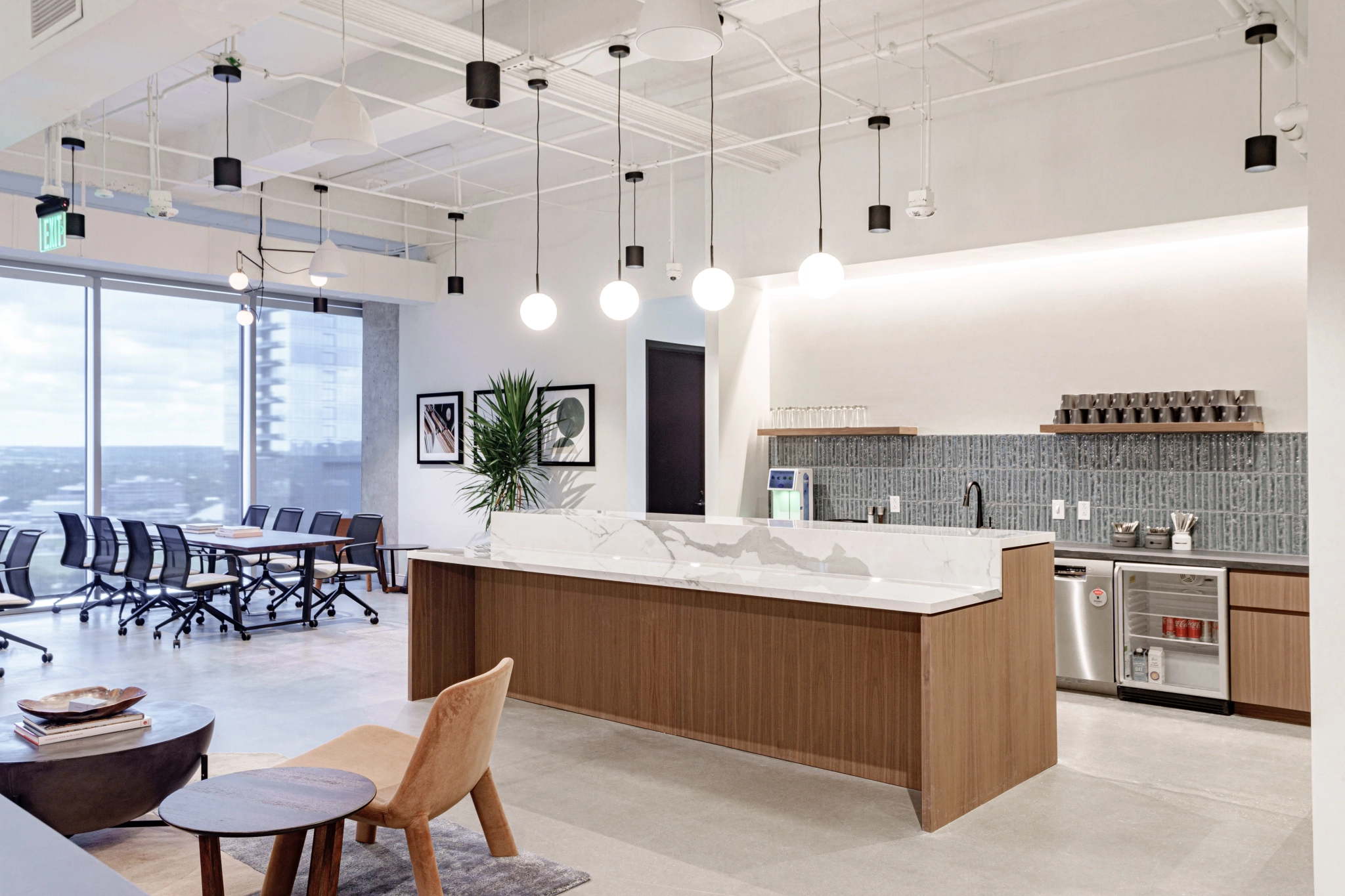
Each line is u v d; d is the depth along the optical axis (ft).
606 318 28.60
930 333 23.29
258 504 33.65
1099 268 20.85
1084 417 20.48
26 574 22.56
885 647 13.98
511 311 31.42
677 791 13.61
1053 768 14.48
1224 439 19.27
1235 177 17.58
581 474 29.40
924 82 19.69
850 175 22.36
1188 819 12.49
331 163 28.76
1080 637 18.95
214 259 28.76
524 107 23.61
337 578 28.63
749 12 15.83
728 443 24.73
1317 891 7.16
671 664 16.44
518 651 18.81
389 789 9.78
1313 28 7.05
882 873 10.89
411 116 21.03
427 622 18.66
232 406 33.06
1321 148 7.03
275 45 20.67
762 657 15.30
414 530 34.63
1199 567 17.63
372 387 35.76
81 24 10.00
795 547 14.99
